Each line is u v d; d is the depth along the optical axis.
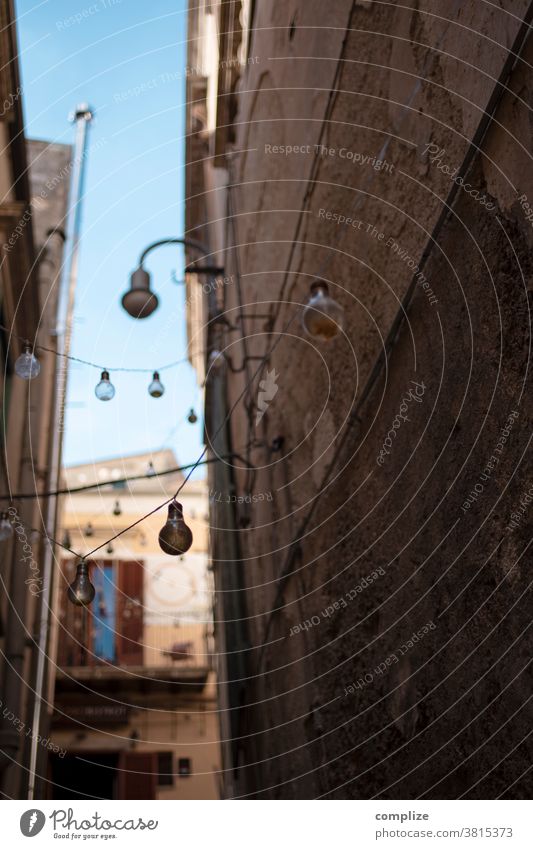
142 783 14.30
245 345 7.30
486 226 2.84
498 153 2.75
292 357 5.75
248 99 7.71
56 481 10.31
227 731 9.52
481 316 2.88
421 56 3.44
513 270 2.64
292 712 5.37
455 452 3.07
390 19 3.83
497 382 2.75
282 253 6.07
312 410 5.18
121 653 15.69
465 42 2.98
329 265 4.82
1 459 7.58
